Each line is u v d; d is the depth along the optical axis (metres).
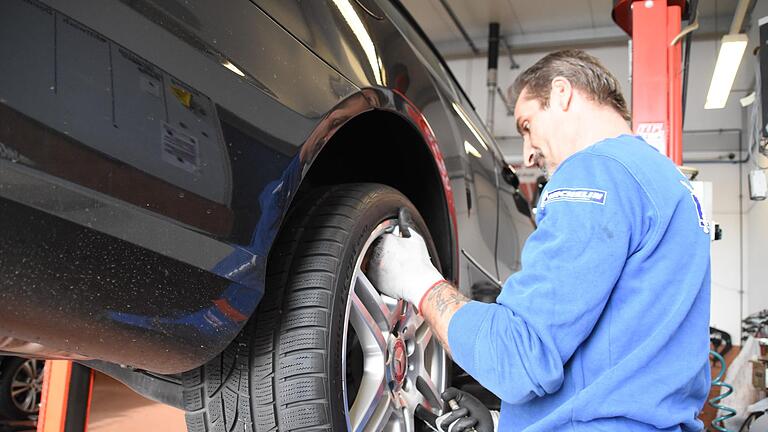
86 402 1.56
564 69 1.13
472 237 1.90
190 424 1.07
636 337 0.94
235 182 0.87
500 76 11.56
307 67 1.03
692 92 10.58
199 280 0.83
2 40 0.64
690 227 0.98
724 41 3.88
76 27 0.71
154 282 0.78
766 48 2.61
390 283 1.20
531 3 10.05
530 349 0.90
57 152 0.68
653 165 1.01
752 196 2.40
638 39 2.38
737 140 10.50
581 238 0.91
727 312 10.70
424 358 1.42
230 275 0.87
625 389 0.92
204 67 0.84
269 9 0.99
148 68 0.77
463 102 2.09
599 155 0.99
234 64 0.89
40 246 0.67
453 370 1.89
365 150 1.54
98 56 0.72
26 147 0.65
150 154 0.77
